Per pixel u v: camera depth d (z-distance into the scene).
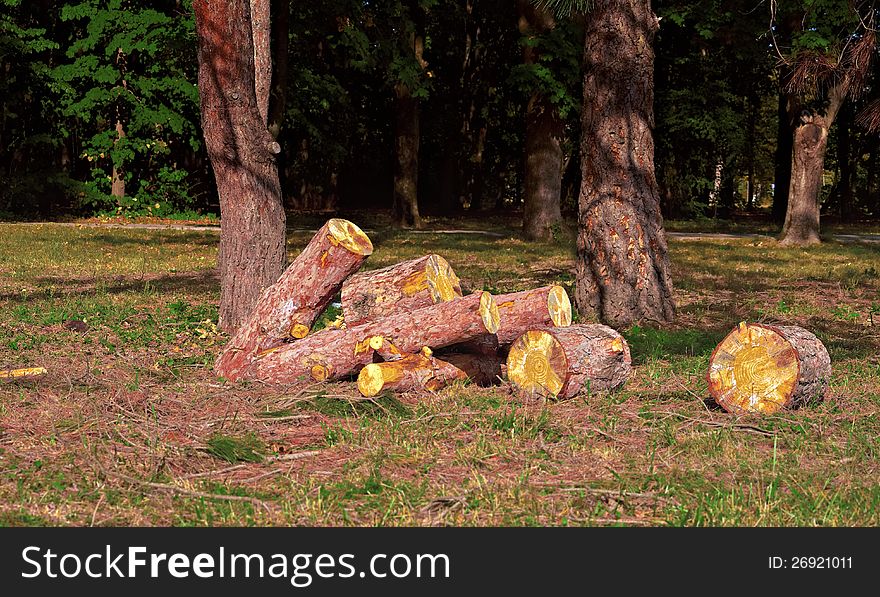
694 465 5.91
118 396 7.43
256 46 13.05
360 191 56.12
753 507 5.12
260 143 10.92
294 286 8.40
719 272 18.83
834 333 11.56
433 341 7.89
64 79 34.16
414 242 26.19
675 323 12.15
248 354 8.41
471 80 44.50
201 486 5.42
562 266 19.62
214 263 19.61
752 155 47.44
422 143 51.78
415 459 5.95
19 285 15.17
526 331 7.89
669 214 41.91
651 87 12.33
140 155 37.84
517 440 6.39
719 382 7.51
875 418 7.18
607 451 6.20
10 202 35.94
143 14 33.22
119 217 34.94
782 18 26.09
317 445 6.32
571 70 25.08
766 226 38.28
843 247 26.02
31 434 6.38
